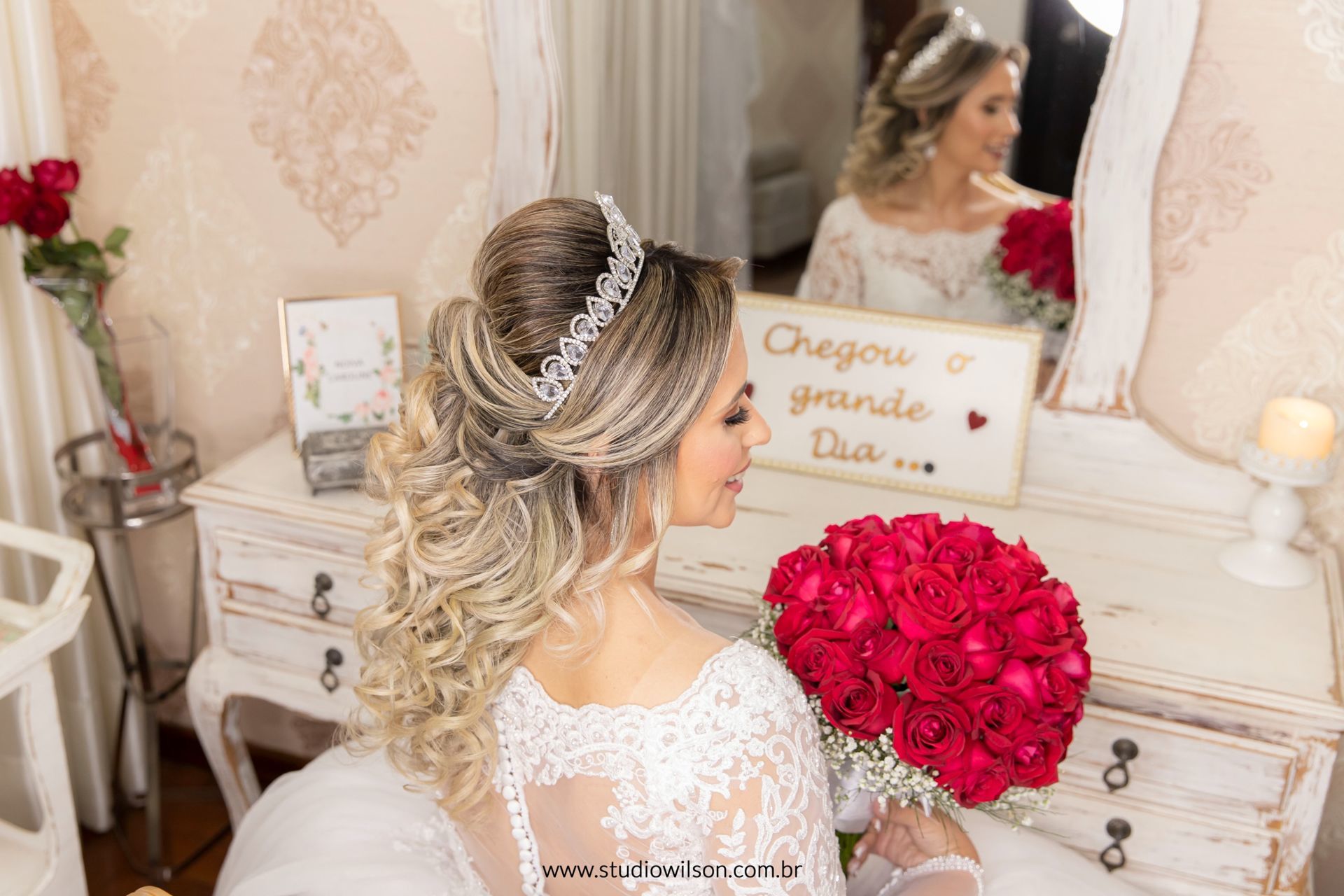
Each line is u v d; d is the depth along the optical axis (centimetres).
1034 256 192
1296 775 151
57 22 229
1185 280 180
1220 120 169
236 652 217
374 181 223
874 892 155
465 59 207
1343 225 168
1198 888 162
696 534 187
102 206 242
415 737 116
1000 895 145
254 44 220
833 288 213
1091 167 178
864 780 125
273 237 235
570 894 116
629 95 209
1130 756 158
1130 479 193
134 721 273
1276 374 179
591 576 103
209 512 207
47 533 188
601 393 98
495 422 104
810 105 204
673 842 103
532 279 100
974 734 115
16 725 246
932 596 119
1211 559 182
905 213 202
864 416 203
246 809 232
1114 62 172
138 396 224
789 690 104
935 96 193
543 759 108
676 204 217
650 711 100
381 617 114
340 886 140
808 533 188
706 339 100
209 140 230
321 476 200
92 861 256
